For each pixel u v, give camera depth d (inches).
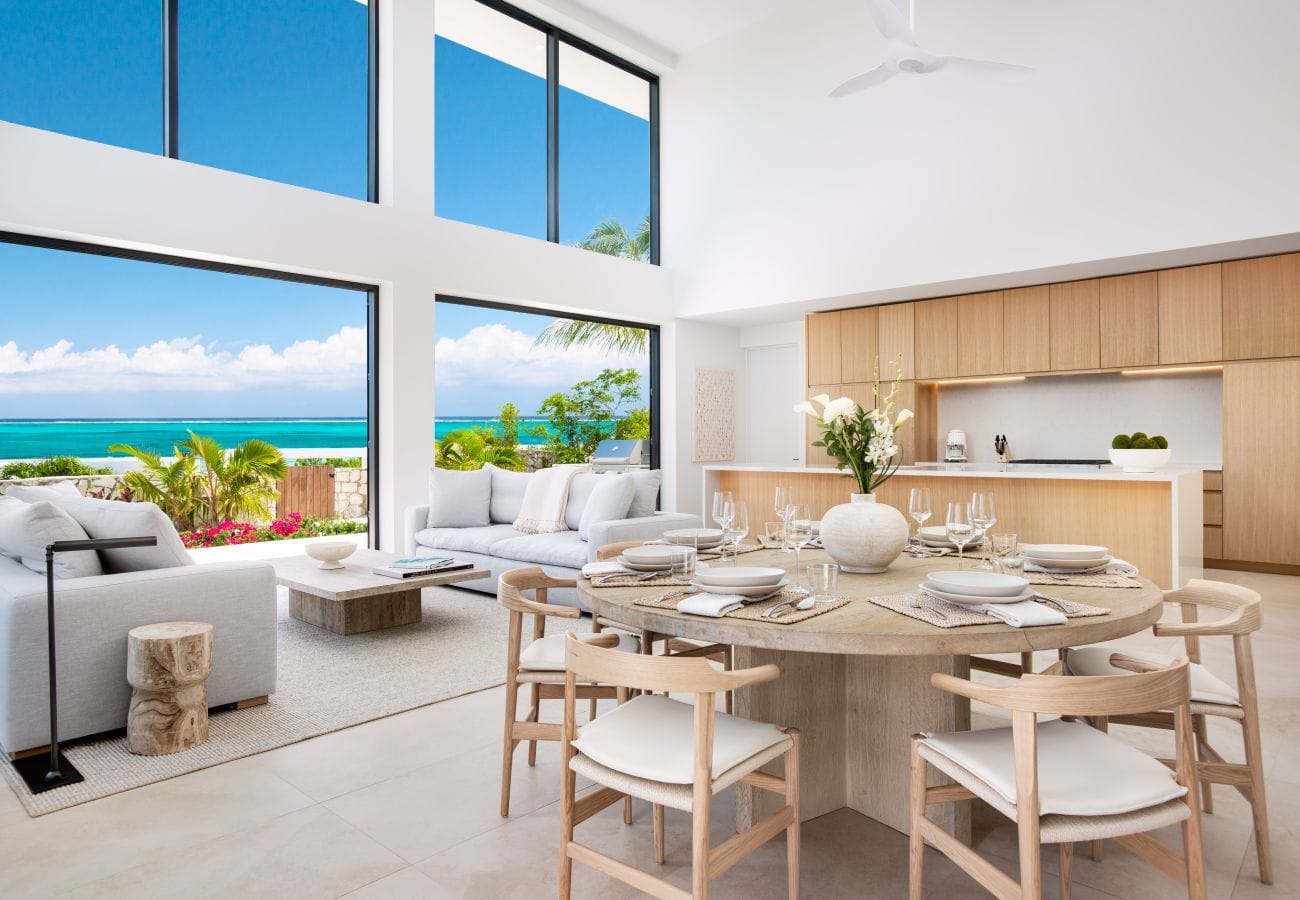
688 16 290.7
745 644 65.2
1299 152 192.2
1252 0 197.9
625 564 90.3
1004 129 237.0
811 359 312.0
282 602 199.6
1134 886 72.2
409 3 242.4
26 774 96.9
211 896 71.6
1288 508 217.3
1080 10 222.5
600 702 127.0
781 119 288.8
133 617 109.0
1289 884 71.7
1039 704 52.4
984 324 265.9
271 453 236.8
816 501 245.4
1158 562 179.8
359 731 112.5
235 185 202.2
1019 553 89.5
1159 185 211.3
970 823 82.3
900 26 138.1
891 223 260.8
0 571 113.8
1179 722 57.2
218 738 109.0
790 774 67.6
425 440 244.8
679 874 75.3
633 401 324.5
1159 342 233.0
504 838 82.0
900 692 84.0
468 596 206.4
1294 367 213.5
